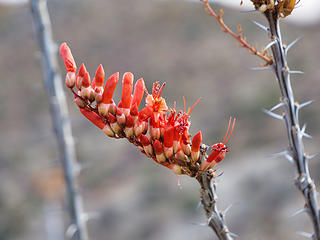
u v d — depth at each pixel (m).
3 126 41.22
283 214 17.02
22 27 55.38
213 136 28.94
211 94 37.03
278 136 25.39
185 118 2.44
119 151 32.41
